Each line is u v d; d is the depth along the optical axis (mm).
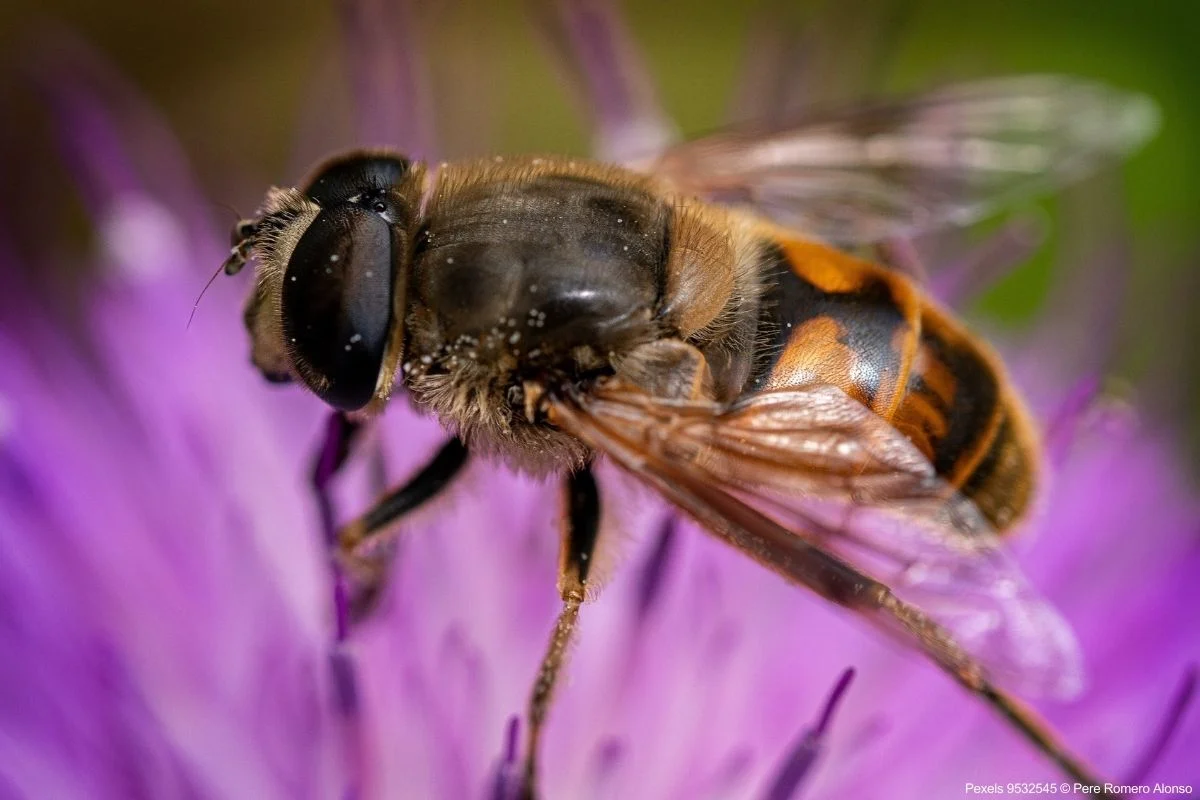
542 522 73
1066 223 83
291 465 75
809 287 66
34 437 75
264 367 66
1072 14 96
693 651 73
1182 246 88
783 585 74
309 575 74
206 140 98
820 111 73
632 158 76
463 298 65
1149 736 70
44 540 73
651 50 99
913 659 73
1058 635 64
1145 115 75
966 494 66
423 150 79
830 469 65
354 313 65
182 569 73
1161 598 74
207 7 102
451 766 71
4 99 90
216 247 80
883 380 65
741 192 73
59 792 70
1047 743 64
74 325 82
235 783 71
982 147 74
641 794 72
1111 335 80
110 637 72
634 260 65
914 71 96
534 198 66
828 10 83
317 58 88
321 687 70
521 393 66
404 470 75
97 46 98
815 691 73
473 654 71
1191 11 96
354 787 68
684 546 74
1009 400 67
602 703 72
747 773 73
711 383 65
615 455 65
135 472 75
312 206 66
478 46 84
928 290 78
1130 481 78
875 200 73
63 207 89
